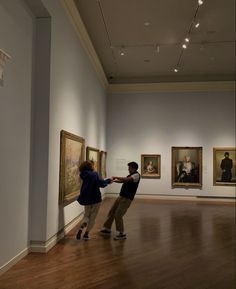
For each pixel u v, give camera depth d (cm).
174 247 629
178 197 1459
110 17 909
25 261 520
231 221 936
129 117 1512
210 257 564
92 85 1091
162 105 1496
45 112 582
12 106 482
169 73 1465
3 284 424
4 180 455
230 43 1101
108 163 1512
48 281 436
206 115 1463
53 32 605
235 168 1431
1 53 426
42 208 571
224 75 1473
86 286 421
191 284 435
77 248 609
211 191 1439
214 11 873
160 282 441
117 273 474
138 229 804
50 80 588
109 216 738
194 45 1121
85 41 920
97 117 1218
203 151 1459
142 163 1491
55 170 628
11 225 484
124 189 707
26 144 543
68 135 711
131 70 1422
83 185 686
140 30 999
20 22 514
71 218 781
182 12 880
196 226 853
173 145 1478
